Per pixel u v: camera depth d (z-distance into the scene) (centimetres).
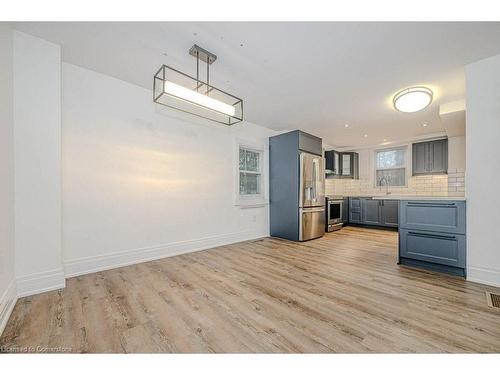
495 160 204
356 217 570
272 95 298
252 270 247
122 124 261
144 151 278
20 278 179
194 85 270
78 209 230
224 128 372
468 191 218
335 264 267
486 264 207
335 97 305
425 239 246
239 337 133
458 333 135
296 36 184
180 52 208
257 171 445
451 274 231
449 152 457
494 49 198
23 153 182
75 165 229
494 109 205
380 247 352
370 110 352
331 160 589
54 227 196
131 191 267
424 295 185
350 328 141
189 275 232
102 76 248
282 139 428
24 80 184
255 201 423
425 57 212
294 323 147
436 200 237
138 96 274
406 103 286
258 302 175
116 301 175
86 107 237
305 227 400
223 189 369
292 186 408
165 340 130
